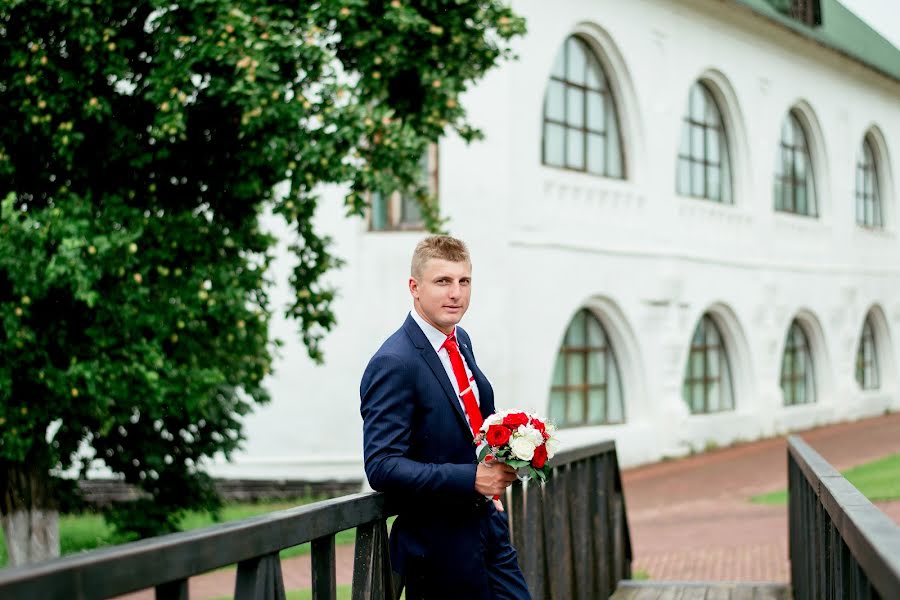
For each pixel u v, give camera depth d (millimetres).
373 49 9070
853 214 29109
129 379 8945
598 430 18500
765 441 23375
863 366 31297
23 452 9078
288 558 8406
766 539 11883
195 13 8562
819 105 26922
